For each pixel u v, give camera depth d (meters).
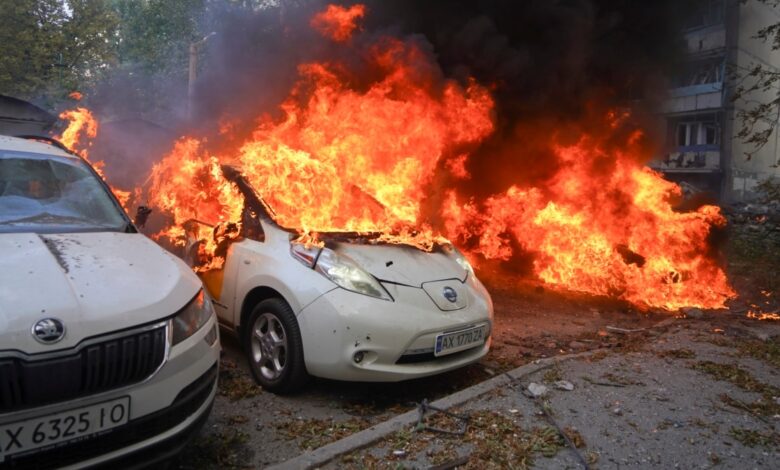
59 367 2.03
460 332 3.78
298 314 3.57
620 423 3.39
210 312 2.85
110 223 3.34
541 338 5.39
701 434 3.29
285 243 3.92
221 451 3.01
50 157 3.57
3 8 17.81
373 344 3.43
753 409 3.64
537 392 3.78
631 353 4.73
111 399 2.17
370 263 3.75
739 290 7.83
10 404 1.95
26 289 2.18
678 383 4.04
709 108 22.06
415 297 3.69
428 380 4.23
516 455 2.99
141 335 2.29
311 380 4.07
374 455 2.94
